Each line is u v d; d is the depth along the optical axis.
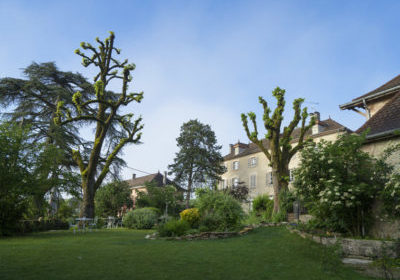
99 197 25.56
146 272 4.89
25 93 19.22
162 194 28.70
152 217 17.91
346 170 7.52
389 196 6.44
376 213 7.03
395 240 6.04
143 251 7.01
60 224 15.62
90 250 6.95
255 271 5.27
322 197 7.18
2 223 11.09
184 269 5.22
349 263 5.67
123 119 20.03
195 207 12.59
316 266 5.69
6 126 11.82
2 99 18.77
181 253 6.82
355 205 7.22
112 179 21.84
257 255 6.71
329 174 7.47
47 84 20.92
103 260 5.73
